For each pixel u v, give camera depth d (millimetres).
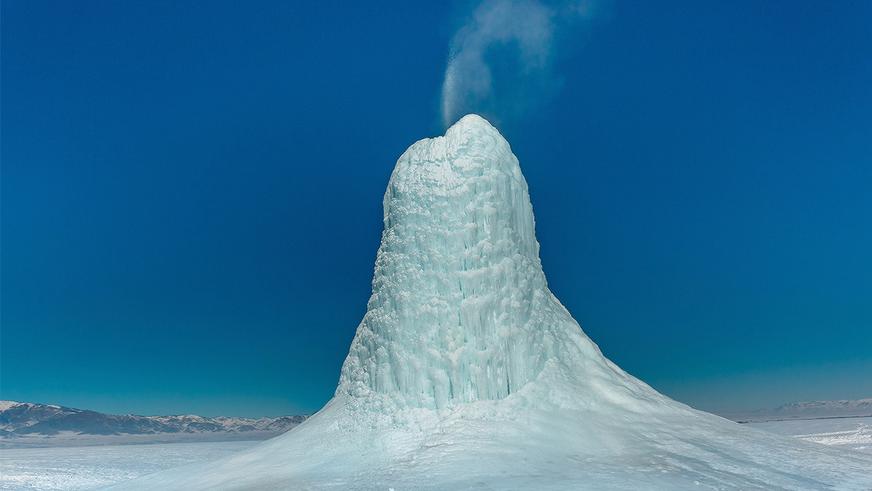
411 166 20375
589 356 19953
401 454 15875
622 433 16312
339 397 20672
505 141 20844
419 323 18281
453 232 18828
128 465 40625
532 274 19438
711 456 14875
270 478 15664
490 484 12812
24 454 67000
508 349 17828
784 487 12664
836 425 72562
